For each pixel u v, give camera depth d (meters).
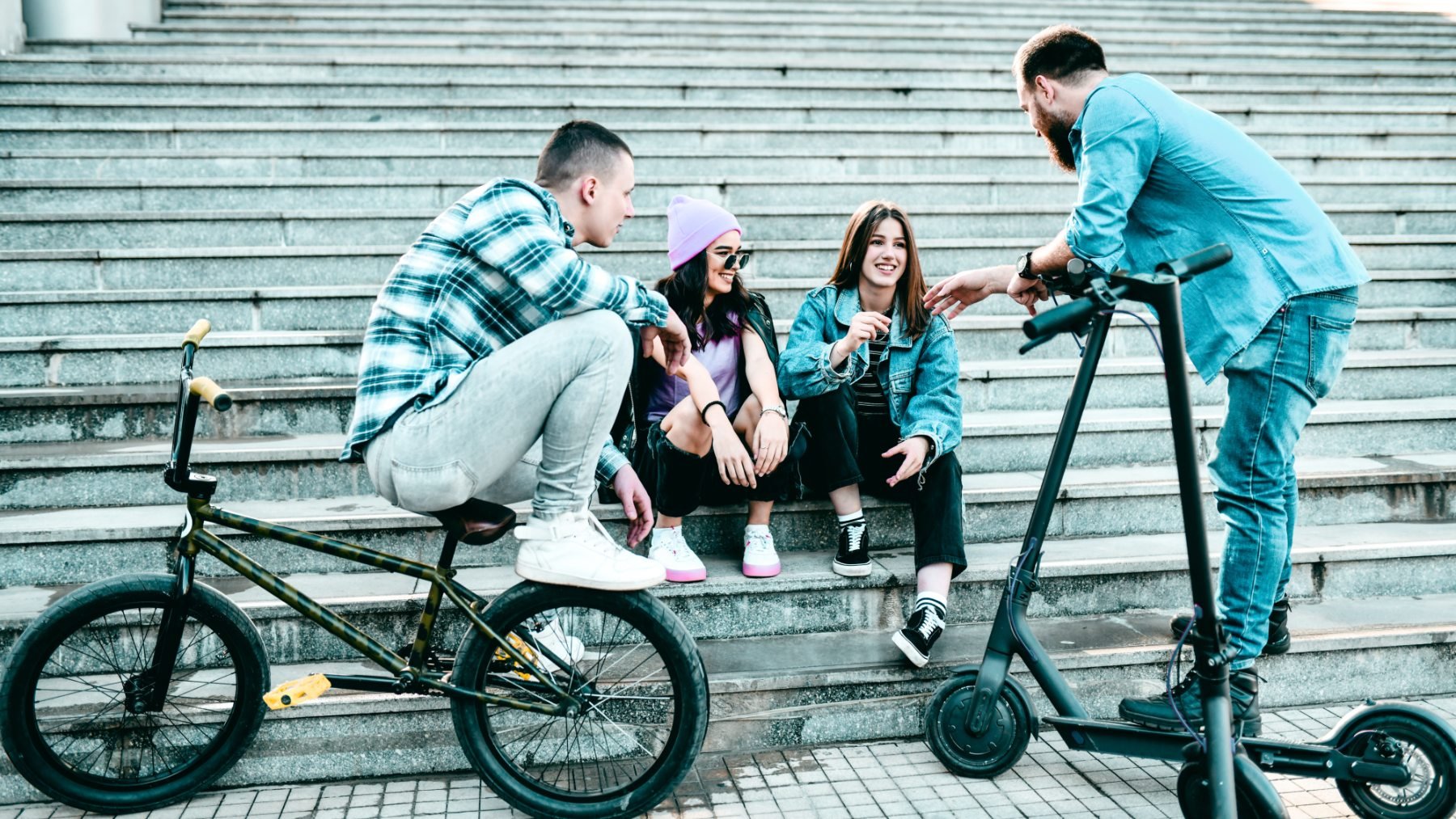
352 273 4.44
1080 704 2.50
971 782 2.55
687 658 2.34
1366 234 5.17
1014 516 3.38
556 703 2.43
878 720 2.78
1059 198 5.39
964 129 5.93
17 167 4.98
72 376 3.77
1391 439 3.84
